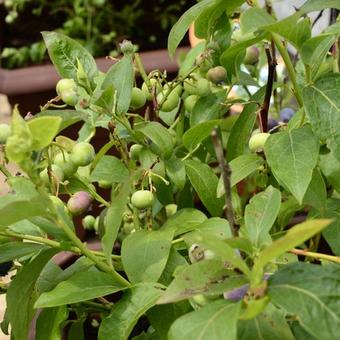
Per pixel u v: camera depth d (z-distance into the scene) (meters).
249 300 0.22
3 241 0.29
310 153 0.27
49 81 0.67
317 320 0.20
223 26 0.34
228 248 0.21
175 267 0.29
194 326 0.21
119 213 0.26
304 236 0.20
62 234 0.27
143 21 0.92
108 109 0.30
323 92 0.28
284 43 0.32
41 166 0.29
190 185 0.36
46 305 0.26
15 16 0.84
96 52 0.86
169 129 0.36
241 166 0.30
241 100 0.35
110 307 0.34
